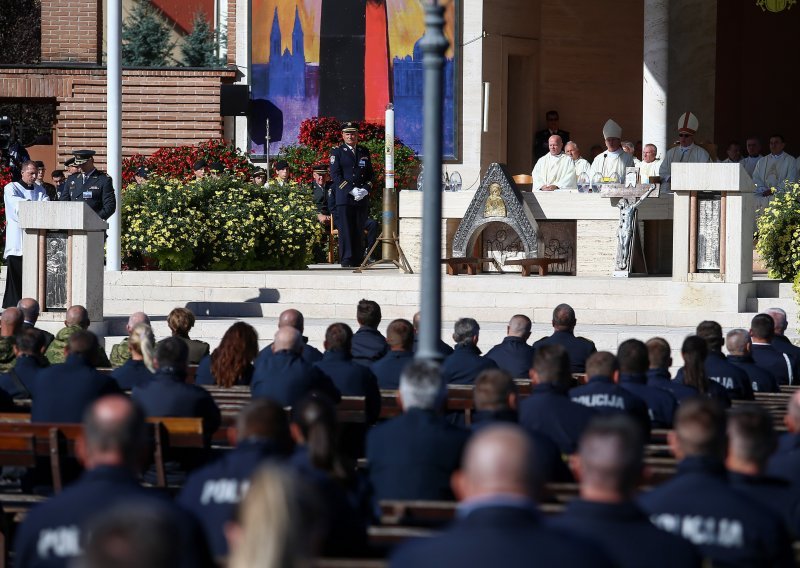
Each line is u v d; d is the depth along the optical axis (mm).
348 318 45156
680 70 66375
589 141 74312
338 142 68312
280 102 70312
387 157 51938
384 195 51812
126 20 83250
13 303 45344
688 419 13281
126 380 25312
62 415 21672
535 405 19281
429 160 19062
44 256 41125
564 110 73875
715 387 23469
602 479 11453
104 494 12523
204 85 69688
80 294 40969
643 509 12930
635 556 11289
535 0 72000
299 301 46094
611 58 74312
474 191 50906
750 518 12609
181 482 22000
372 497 16188
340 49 69875
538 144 72125
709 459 13195
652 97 58156
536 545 9789
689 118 51688
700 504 12727
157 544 7656
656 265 50625
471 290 45219
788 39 71312
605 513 11414
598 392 20297
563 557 9734
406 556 9945
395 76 69688
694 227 42375
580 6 73500
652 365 24031
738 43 69438
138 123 69750
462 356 26438
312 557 8523
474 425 18688
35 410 21875
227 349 26172
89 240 41000
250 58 70312
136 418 12867
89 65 69125
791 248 44156
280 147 70438
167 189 50312
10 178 54781
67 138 69062
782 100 71438
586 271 49625
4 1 94000
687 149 51781
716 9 66250
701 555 12367
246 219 50812
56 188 58500
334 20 69812
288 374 22562
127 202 50219
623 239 47594
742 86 69938
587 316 43188
